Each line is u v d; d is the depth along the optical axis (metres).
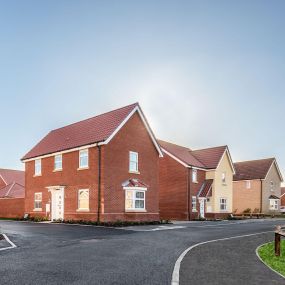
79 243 14.30
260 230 22.02
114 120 29.56
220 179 42.44
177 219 38.75
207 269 9.44
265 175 53.28
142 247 13.25
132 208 28.52
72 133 33.06
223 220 37.41
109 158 27.34
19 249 12.58
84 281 7.97
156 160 32.06
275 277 8.68
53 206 30.78
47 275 8.48
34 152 34.88
